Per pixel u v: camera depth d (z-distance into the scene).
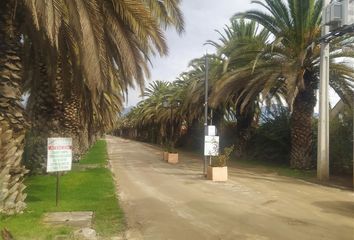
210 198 13.54
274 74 22.25
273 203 12.69
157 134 73.00
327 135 19.78
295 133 24.34
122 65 12.28
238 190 15.54
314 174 21.55
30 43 13.95
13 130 10.08
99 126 41.03
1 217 9.32
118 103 39.53
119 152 43.22
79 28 9.77
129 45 11.36
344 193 15.15
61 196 12.98
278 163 28.59
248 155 32.81
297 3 21.73
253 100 28.64
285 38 22.59
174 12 12.88
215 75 27.83
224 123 39.62
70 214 10.34
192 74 36.12
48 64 14.56
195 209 11.54
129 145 65.25
